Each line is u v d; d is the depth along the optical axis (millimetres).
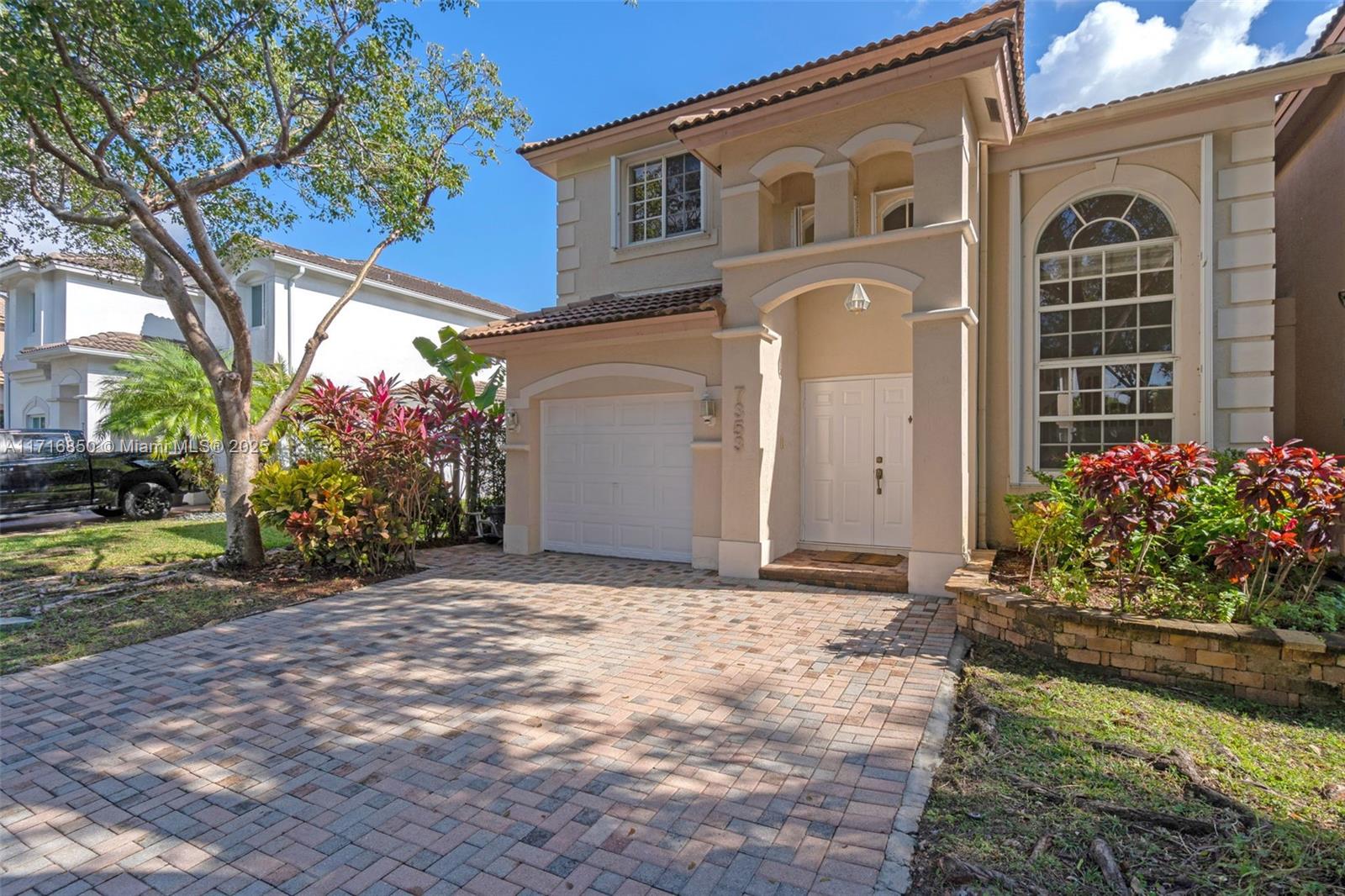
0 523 15891
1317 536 5203
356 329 21391
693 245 11219
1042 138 9180
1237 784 3732
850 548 10031
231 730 4645
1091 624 5531
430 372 23484
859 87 8016
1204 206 8258
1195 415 8375
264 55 8820
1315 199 9477
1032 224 9273
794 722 4637
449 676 5621
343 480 9797
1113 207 8891
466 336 11273
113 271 15648
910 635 6520
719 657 5980
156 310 22297
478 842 3328
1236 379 8141
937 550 7898
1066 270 9133
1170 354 8531
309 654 6223
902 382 9734
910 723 4594
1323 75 7652
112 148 9680
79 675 5746
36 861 3238
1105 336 8906
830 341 10188
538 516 11508
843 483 10117
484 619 7301
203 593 8633
